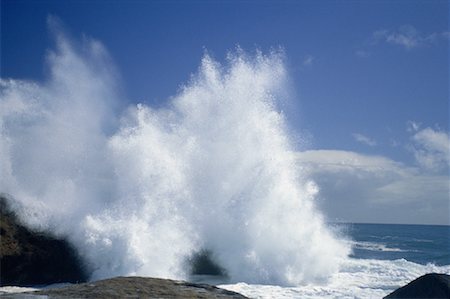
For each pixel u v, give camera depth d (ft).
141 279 28.94
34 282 47.29
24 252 47.11
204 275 52.60
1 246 46.19
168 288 27.66
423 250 109.91
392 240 153.79
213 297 26.99
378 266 62.95
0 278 45.62
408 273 57.41
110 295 26.03
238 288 45.75
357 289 45.55
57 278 48.34
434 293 33.17
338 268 58.34
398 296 34.30
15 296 25.89
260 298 40.75
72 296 25.90
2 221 48.49
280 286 48.08
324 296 41.70
